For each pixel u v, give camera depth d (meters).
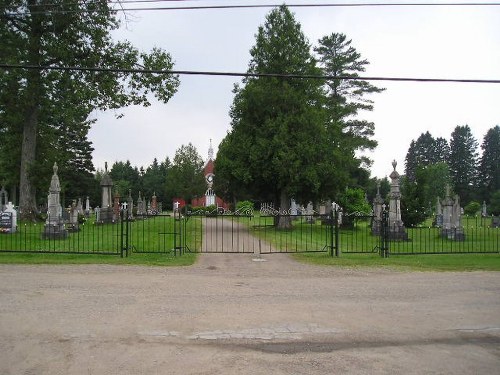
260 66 30.12
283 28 30.41
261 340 6.16
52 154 40.28
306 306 8.05
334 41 53.28
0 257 13.29
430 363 5.43
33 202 32.00
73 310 7.47
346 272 11.84
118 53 29.70
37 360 5.32
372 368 5.23
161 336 6.25
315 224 35.12
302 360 5.44
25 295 8.44
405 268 12.55
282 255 15.25
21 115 30.70
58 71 27.91
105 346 5.82
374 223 25.75
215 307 7.85
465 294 9.24
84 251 14.80
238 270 11.98
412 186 28.83
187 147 73.50
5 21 26.92
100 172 92.62
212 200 83.00
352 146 49.34
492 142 82.19
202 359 5.42
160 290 9.16
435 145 94.88
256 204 62.19
